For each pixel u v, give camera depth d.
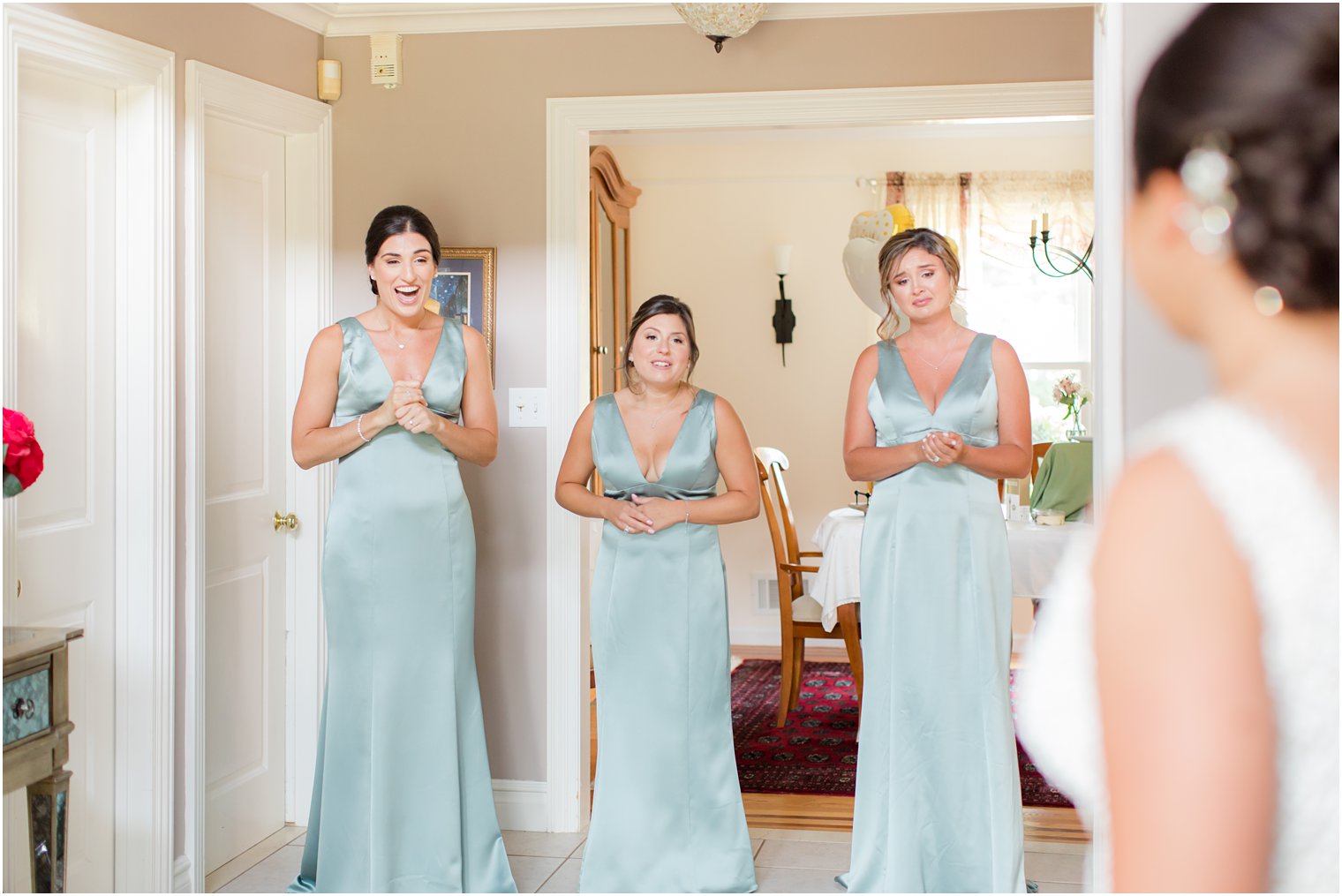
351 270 3.68
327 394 2.97
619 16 3.54
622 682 3.04
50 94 2.68
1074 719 0.62
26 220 2.61
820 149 6.57
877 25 3.43
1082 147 6.41
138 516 2.89
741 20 3.25
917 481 2.92
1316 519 0.58
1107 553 0.60
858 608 4.56
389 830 2.92
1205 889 0.54
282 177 3.57
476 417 3.11
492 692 3.65
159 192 2.90
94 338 2.82
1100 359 1.33
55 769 2.16
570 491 3.11
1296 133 0.64
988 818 2.89
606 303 5.86
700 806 3.05
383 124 3.66
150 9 2.89
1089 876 1.39
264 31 3.38
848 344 6.56
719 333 6.67
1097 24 1.34
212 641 3.22
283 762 3.61
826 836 3.54
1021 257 6.43
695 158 6.66
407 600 2.93
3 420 2.06
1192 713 0.55
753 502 3.06
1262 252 0.64
